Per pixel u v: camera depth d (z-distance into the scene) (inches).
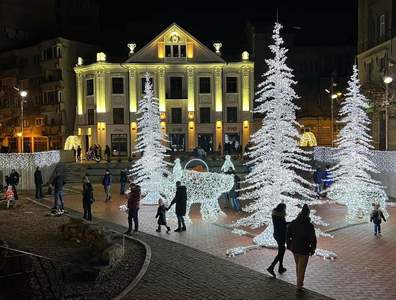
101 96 2369.6
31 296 445.4
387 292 479.2
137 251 650.8
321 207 1047.6
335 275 539.2
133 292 476.7
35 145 2723.9
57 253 650.8
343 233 776.9
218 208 916.6
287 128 721.6
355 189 906.1
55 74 2581.2
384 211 896.9
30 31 2950.3
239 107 2380.7
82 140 2447.1
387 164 1179.3
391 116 1643.7
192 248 670.5
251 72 2372.0
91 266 544.1
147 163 1141.7
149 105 1175.0
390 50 1701.5
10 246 612.1
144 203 1124.5
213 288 490.9
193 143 2370.8
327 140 2456.9
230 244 697.0
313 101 2549.2
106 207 1087.6
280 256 540.4
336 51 2618.1
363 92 1659.7
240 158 1931.6
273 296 466.6
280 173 711.7
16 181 1290.6
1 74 2824.8
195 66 2358.5
